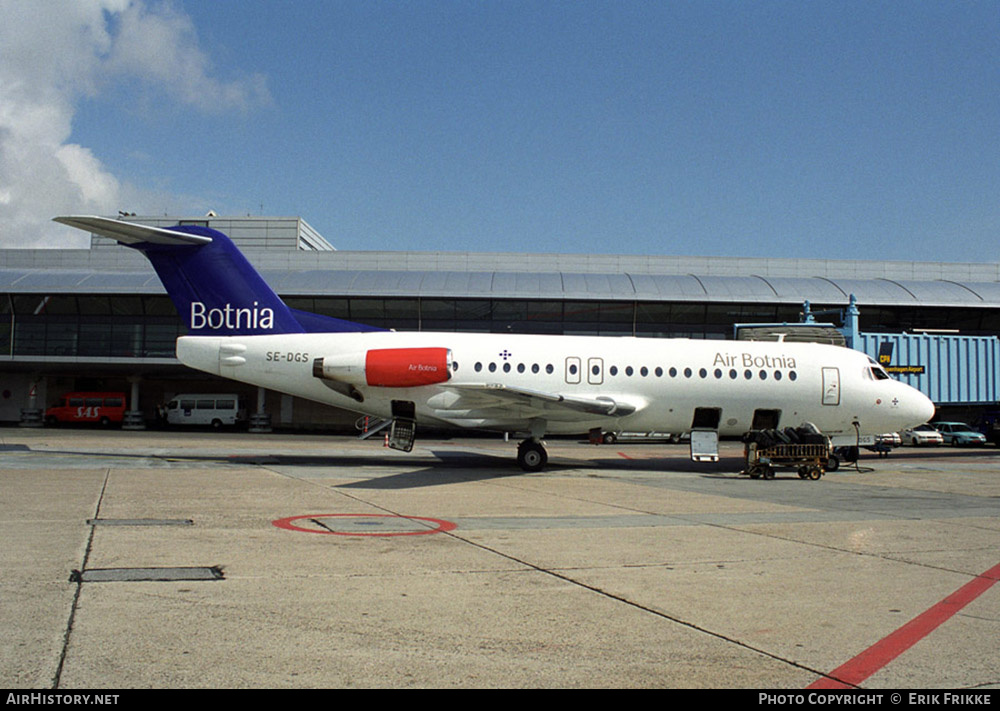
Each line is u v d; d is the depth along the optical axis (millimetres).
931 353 34500
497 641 5840
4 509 11672
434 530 10852
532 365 22344
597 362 22531
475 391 20125
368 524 11203
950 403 34750
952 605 7285
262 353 21766
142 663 5102
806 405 23156
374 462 23391
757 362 23094
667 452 33375
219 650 5418
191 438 37188
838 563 9148
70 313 46812
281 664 5191
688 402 22797
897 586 8023
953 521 13000
